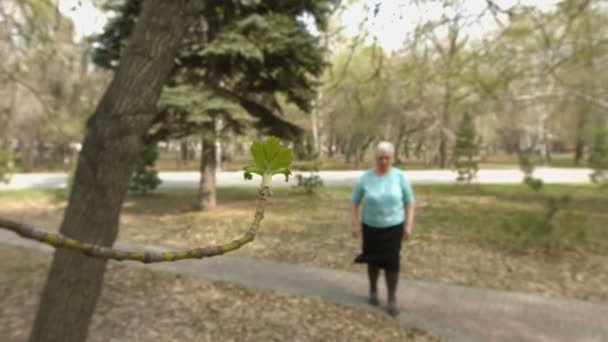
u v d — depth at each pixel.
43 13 8.16
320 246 8.68
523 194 17.14
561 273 6.94
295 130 13.30
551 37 8.80
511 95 10.46
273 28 10.94
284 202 15.16
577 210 13.19
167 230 10.51
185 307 5.29
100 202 3.03
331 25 11.08
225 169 31.56
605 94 9.45
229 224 11.12
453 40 8.81
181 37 3.18
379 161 4.95
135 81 3.05
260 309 5.30
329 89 9.48
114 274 6.49
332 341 4.51
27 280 6.24
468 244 8.70
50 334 3.04
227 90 12.26
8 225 0.66
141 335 4.50
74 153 19.25
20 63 10.55
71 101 17.48
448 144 35.56
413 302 5.67
